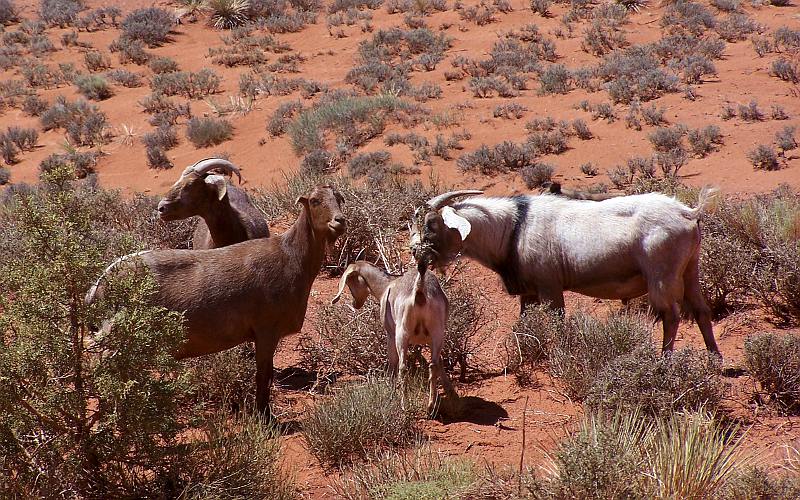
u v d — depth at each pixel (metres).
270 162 23.28
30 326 5.70
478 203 9.10
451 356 8.70
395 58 31.22
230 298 7.36
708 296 10.41
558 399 8.02
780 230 11.49
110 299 5.93
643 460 5.84
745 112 21.30
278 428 7.23
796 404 7.60
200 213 8.96
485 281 11.72
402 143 22.44
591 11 33.22
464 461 6.46
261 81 30.08
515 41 30.77
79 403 5.75
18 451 5.68
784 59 25.39
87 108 29.67
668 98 23.41
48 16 40.16
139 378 5.88
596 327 8.39
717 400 7.38
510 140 21.81
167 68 33.31
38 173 25.17
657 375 7.27
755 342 7.92
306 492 6.42
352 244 12.13
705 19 30.42
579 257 8.89
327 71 31.17
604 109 22.52
